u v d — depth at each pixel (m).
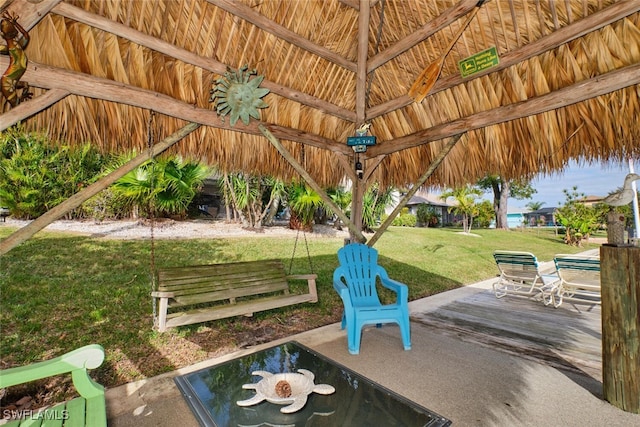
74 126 2.41
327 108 3.68
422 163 3.82
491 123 3.00
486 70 2.84
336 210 3.75
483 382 2.43
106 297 4.00
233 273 3.70
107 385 2.36
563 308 4.61
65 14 2.08
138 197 6.85
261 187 9.12
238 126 3.12
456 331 3.59
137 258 5.61
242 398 2.07
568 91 2.50
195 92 2.87
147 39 2.42
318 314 4.18
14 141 6.37
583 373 2.59
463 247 10.95
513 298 5.23
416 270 7.05
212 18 2.62
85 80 2.26
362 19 3.08
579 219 14.64
